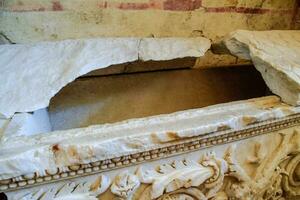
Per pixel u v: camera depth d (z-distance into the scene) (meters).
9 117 0.73
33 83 0.85
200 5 1.47
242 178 0.96
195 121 0.78
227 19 1.58
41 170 0.61
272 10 1.71
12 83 0.83
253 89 1.65
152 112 1.44
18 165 0.58
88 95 1.28
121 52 1.09
